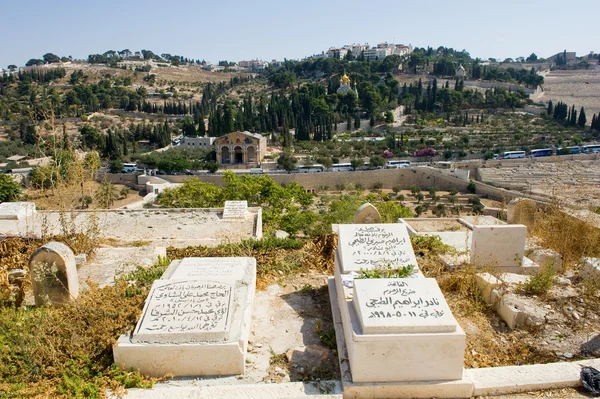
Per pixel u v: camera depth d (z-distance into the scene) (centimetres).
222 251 1285
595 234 1265
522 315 853
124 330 746
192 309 765
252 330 848
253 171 7669
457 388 646
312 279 1105
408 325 651
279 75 18375
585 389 650
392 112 12600
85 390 645
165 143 9750
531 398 639
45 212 1838
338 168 7912
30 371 686
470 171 8062
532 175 7538
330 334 814
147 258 1228
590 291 938
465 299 955
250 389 647
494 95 14150
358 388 639
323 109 11606
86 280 1045
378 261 917
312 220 2464
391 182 7625
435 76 18362
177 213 2045
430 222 1752
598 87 17950
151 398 629
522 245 1125
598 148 8912
